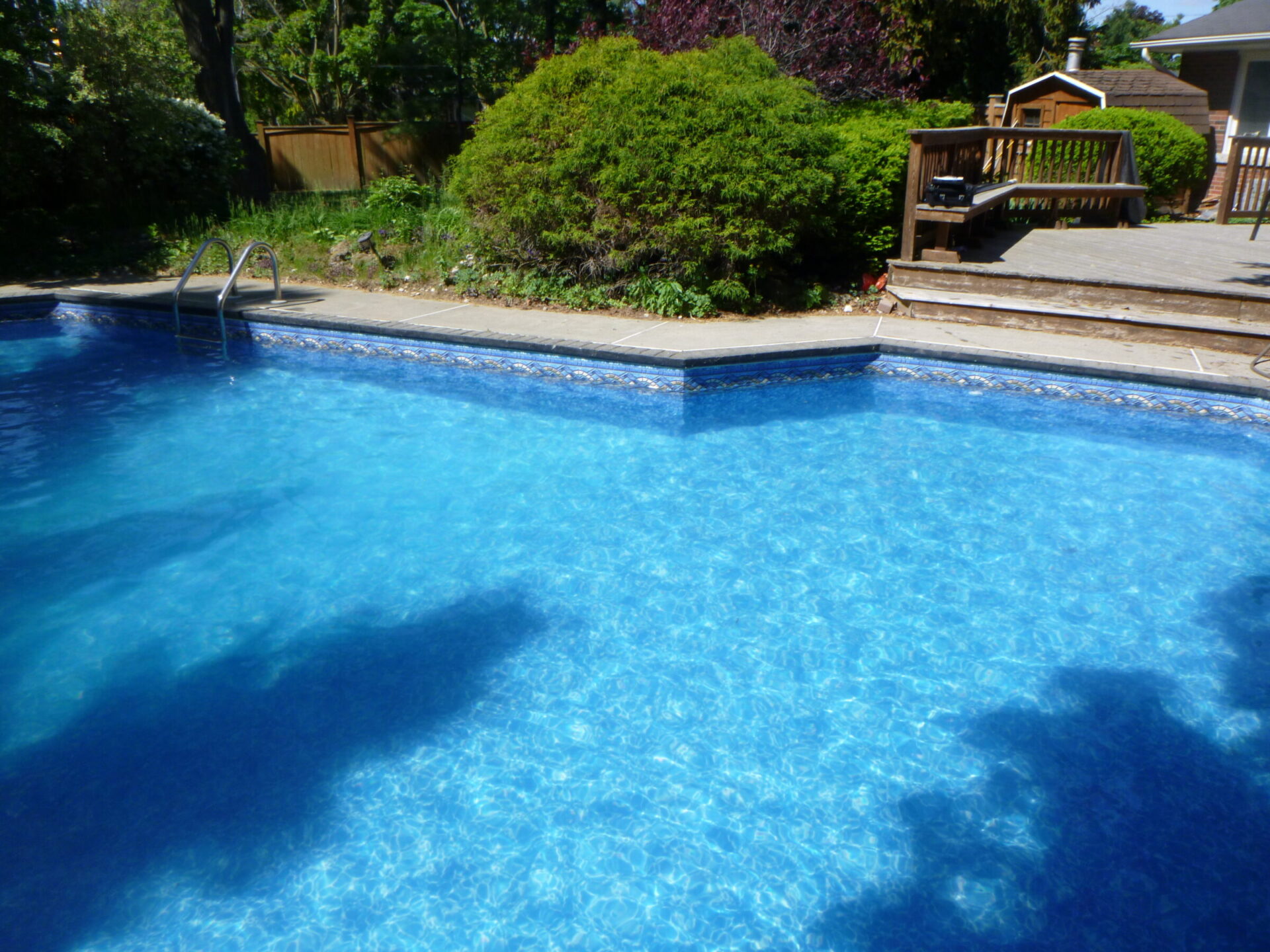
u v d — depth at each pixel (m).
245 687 3.40
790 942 2.30
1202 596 3.99
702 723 3.17
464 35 25.97
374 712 3.24
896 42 17.67
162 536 4.66
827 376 7.08
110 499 5.10
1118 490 5.16
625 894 2.45
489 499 5.11
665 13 14.34
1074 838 2.63
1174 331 6.92
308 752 3.03
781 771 2.93
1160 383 6.11
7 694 3.35
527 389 7.20
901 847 2.61
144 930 2.34
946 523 4.75
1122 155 11.63
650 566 4.32
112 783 2.88
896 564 4.31
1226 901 2.41
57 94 11.49
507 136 8.28
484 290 8.98
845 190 8.31
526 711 3.25
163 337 8.80
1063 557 4.37
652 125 7.77
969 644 3.64
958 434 6.11
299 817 2.73
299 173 19.91
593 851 2.60
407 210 11.41
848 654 3.58
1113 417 6.29
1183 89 15.58
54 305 9.29
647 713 3.22
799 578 4.19
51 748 3.05
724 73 8.18
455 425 6.36
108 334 9.00
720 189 7.79
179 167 13.61
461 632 3.77
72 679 3.44
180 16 15.21
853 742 3.06
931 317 8.05
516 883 2.49
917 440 6.00
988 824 2.69
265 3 27.53
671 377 6.56
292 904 2.42
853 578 4.18
